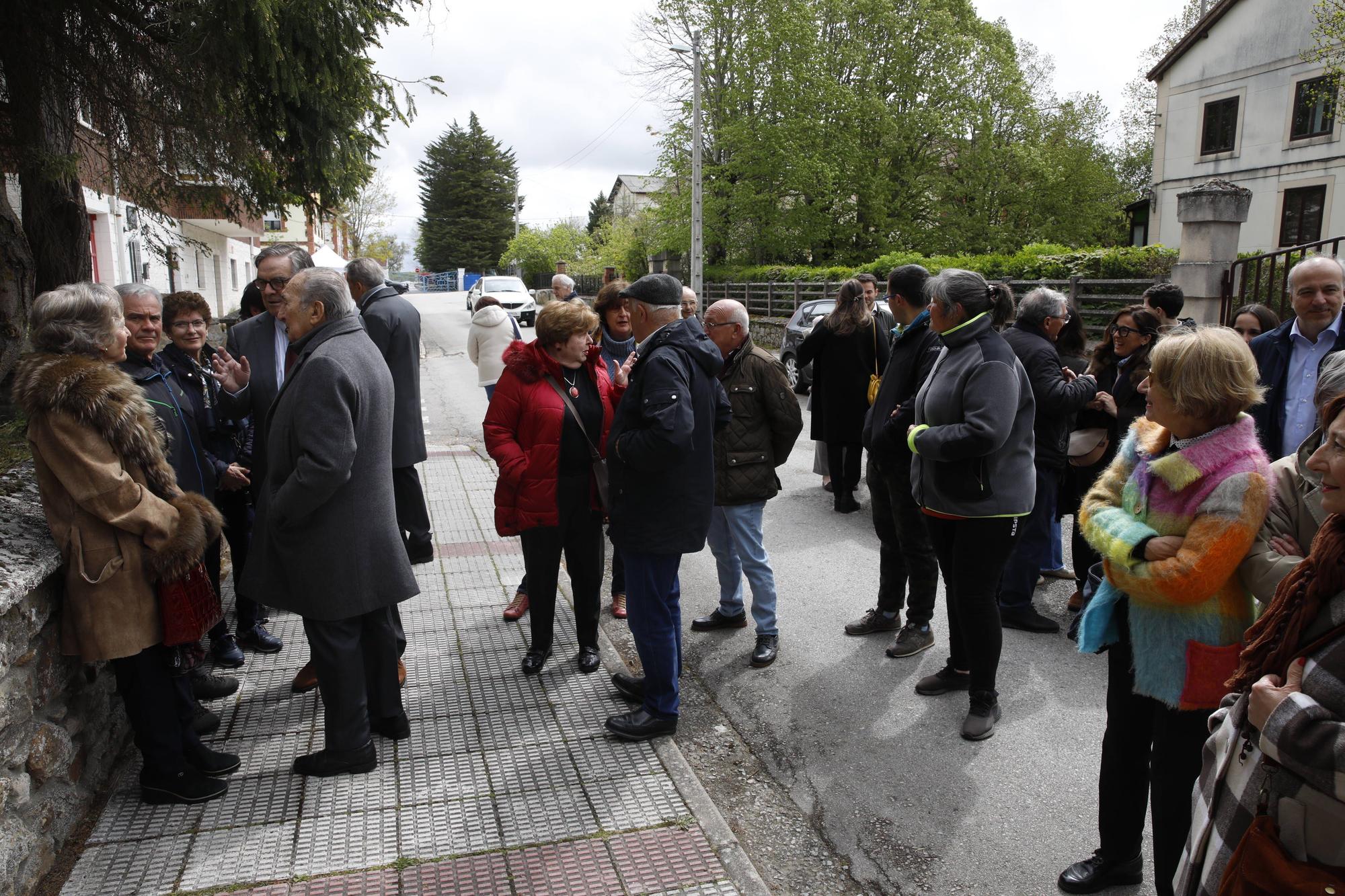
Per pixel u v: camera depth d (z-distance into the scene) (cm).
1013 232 2912
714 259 2956
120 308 272
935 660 421
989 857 277
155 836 273
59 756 264
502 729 346
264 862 261
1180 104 2408
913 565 421
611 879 254
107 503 252
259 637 415
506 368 386
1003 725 357
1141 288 1141
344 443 283
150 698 279
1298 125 2114
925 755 337
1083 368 472
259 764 317
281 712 356
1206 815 166
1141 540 210
